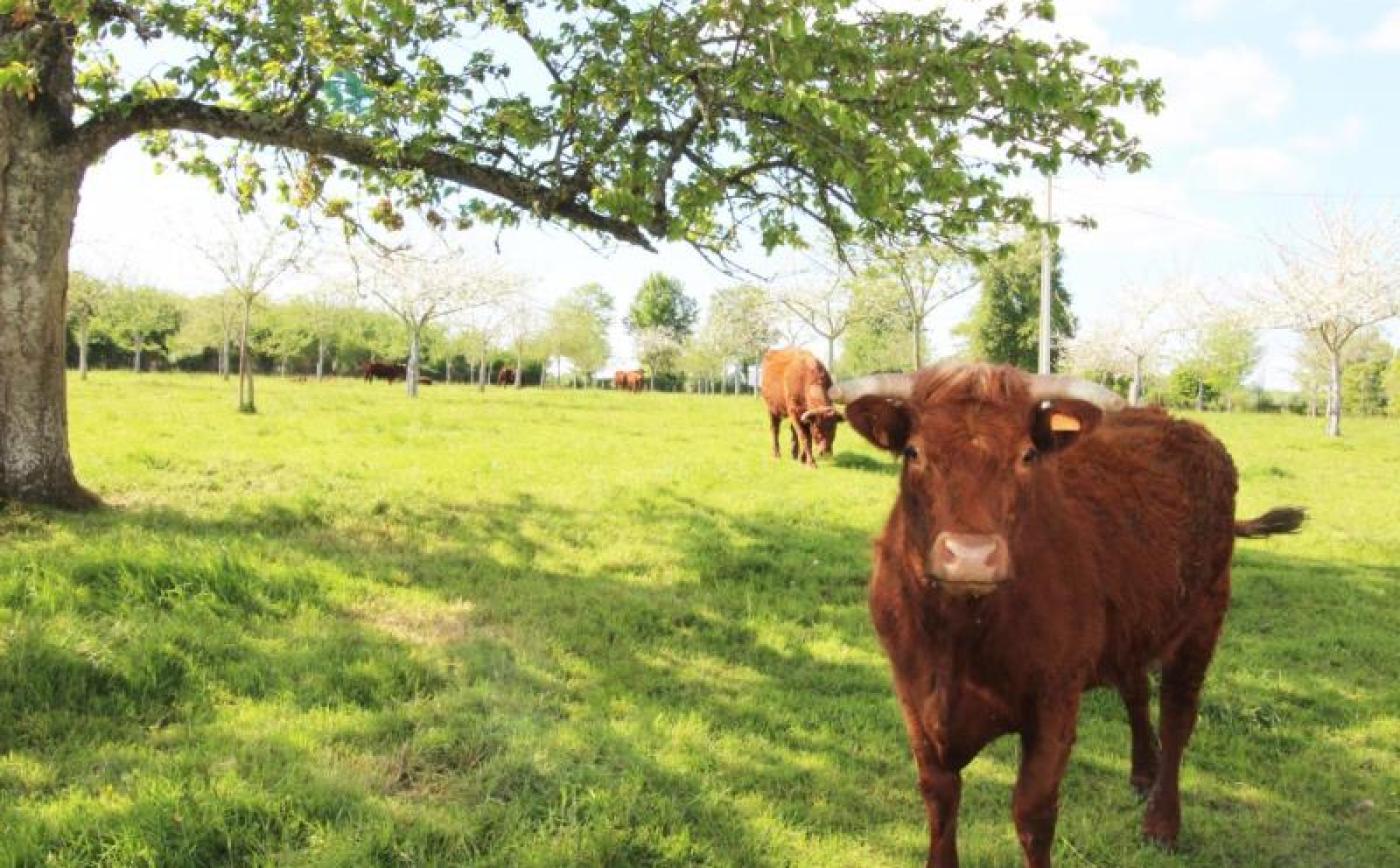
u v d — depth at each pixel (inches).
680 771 195.6
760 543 402.6
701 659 276.2
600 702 234.4
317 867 151.2
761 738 220.8
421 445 665.6
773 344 2669.8
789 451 764.0
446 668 245.1
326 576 308.2
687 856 167.3
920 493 135.3
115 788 173.9
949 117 342.0
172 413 808.3
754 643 291.9
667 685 253.0
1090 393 138.5
